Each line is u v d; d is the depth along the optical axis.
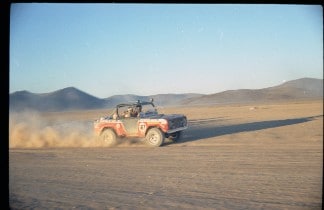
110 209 7.07
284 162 10.61
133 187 8.59
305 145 13.48
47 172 10.79
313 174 9.04
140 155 13.06
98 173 10.34
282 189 7.85
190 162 11.26
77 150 15.08
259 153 12.23
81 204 7.43
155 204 7.24
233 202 7.12
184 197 7.60
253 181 8.62
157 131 15.07
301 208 6.59
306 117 27.06
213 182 8.70
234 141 15.31
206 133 18.77
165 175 9.67
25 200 7.79
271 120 25.31
